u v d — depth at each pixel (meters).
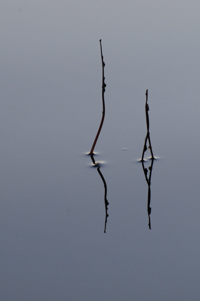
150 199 3.91
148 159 4.46
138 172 4.27
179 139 4.79
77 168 4.34
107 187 4.07
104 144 4.73
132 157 4.50
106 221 3.64
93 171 4.29
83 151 4.61
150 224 3.59
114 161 4.44
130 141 4.78
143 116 5.27
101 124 4.44
